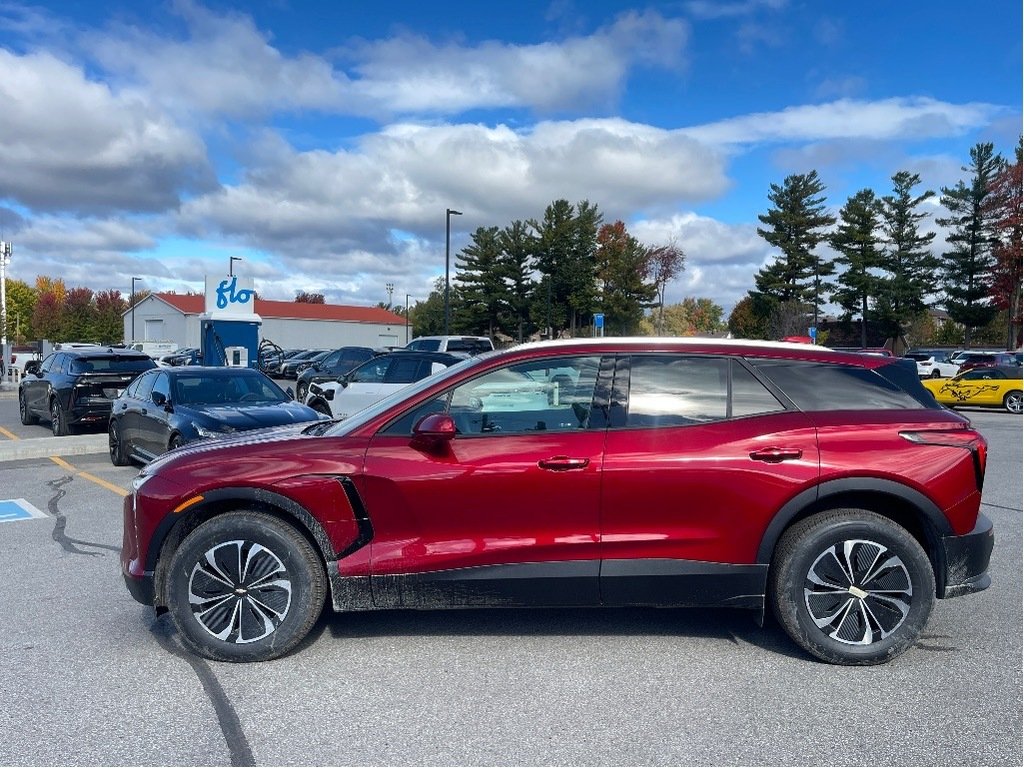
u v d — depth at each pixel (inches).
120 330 2709.2
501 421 170.2
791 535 164.7
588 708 146.3
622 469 163.0
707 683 156.7
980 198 2176.4
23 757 129.5
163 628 187.2
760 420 167.8
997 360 1330.0
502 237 2522.1
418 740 135.0
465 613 197.2
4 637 181.6
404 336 3228.3
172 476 169.6
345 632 184.4
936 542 165.5
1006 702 148.3
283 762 128.2
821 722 140.6
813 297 2512.3
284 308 2906.0
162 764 127.6
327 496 165.5
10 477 404.2
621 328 2593.5
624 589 165.3
